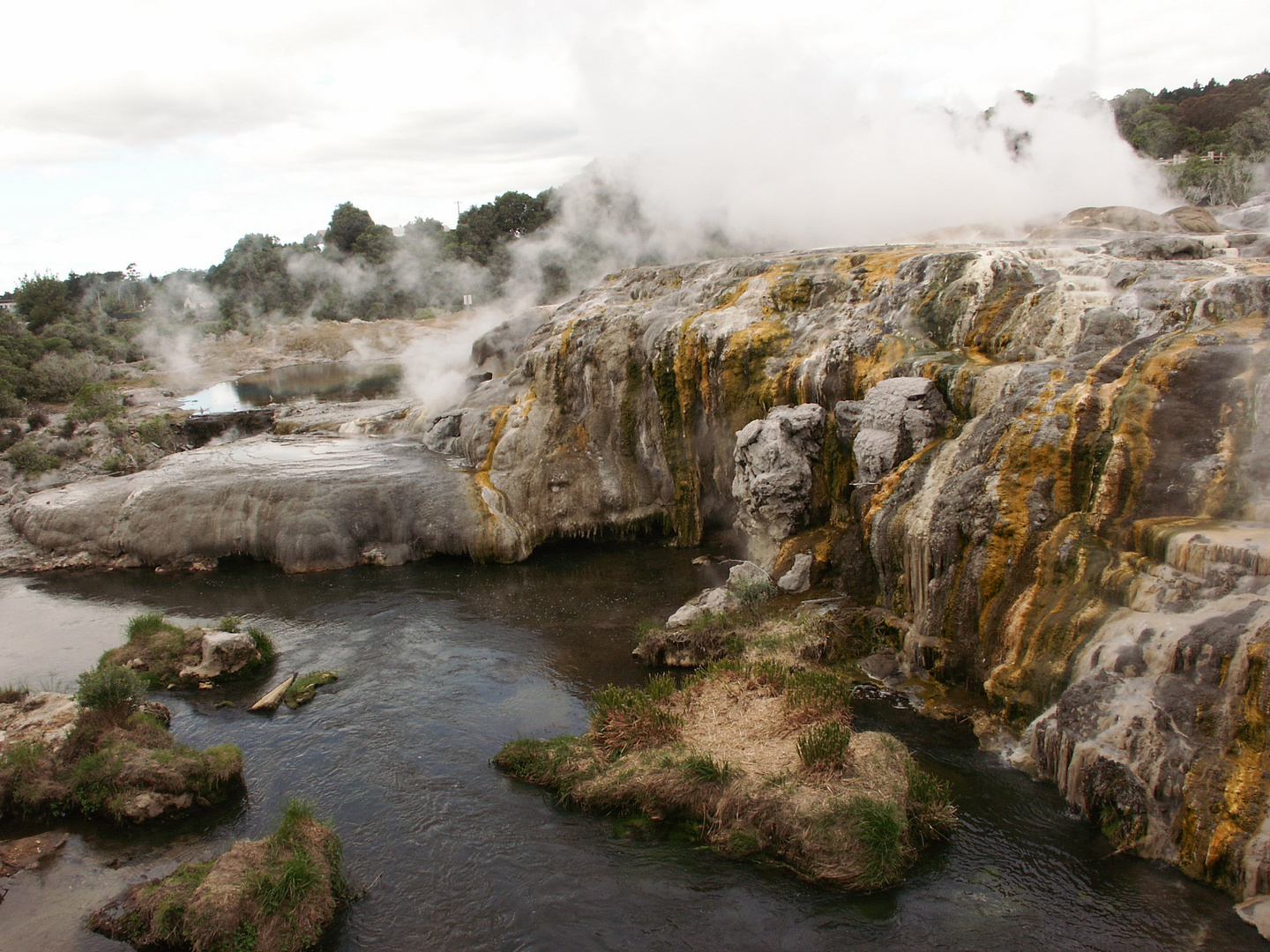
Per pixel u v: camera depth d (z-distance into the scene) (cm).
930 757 1870
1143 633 1688
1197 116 8338
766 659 2269
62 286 10994
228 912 1497
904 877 1561
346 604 3027
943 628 2180
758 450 2833
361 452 4150
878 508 2459
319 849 1652
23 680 2567
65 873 1722
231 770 1964
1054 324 2497
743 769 1816
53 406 6800
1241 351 1953
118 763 1945
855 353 2844
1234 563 1623
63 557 3634
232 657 2527
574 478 3566
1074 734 1675
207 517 3534
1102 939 1376
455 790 1911
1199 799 1468
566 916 1528
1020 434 2141
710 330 3247
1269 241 2758
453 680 2419
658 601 2886
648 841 1711
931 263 2906
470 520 3400
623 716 2017
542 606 2905
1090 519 1969
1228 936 1333
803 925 1477
